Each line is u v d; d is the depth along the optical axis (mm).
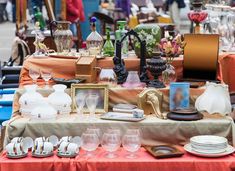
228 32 3660
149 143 2775
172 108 2916
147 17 8188
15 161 2533
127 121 2764
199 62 3121
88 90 2953
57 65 3211
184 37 3166
